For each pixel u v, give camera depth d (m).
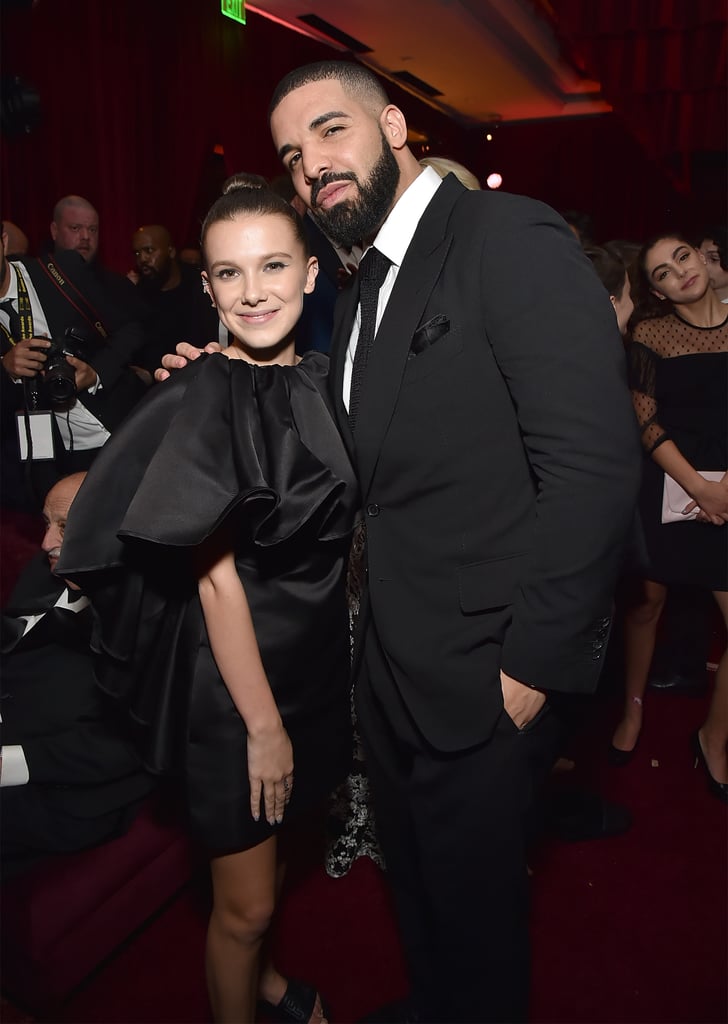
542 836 2.14
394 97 7.45
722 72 4.36
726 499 2.17
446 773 1.30
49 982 1.55
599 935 1.83
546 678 1.13
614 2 4.10
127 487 1.17
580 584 1.10
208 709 1.21
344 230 1.27
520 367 1.10
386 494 1.28
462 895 1.33
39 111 1.82
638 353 2.31
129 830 1.69
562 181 8.80
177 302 3.60
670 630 2.89
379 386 1.22
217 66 4.77
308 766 1.32
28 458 2.24
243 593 1.16
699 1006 1.64
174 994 1.66
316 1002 1.60
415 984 1.57
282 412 1.20
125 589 1.20
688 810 2.25
